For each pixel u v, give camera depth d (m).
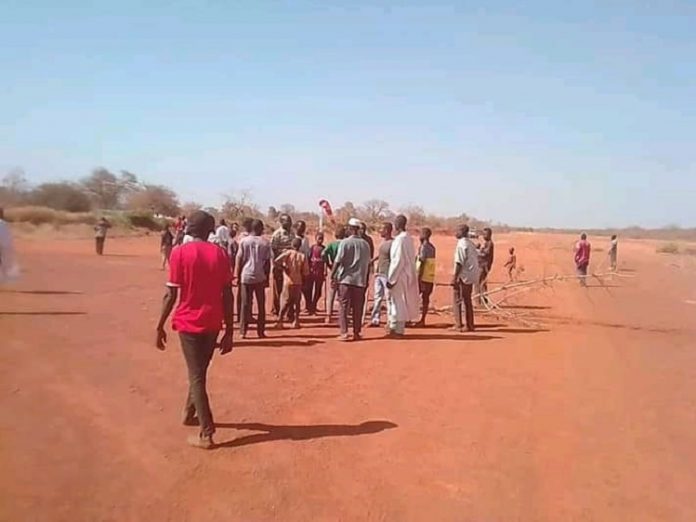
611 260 32.16
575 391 9.34
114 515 5.11
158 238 61.22
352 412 8.00
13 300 16.73
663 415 8.32
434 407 8.32
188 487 5.70
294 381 9.37
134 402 8.01
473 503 5.62
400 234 13.44
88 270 26.72
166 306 6.71
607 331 15.02
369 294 20.62
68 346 11.09
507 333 14.22
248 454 6.50
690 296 24.28
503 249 59.94
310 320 15.49
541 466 6.51
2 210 13.07
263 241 12.66
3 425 6.92
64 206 72.12
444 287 24.03
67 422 7.14
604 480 6.22
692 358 12.03
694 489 6.07
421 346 12.36
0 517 4.93
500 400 8.73
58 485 5.56
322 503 5.51
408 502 5.59
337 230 15.09
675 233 149.38
